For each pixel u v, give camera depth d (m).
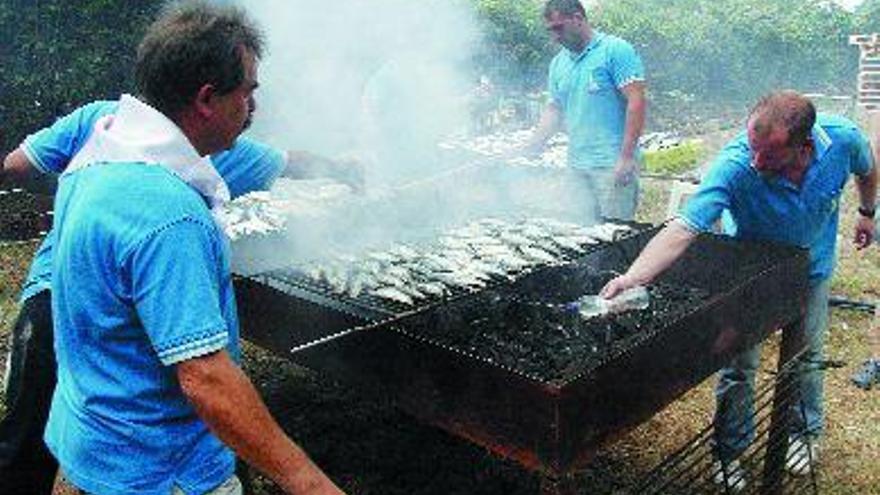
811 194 3.12
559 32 5.00
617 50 4.88
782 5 16.66
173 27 1.71
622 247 3.79
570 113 5.18
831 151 3.11
